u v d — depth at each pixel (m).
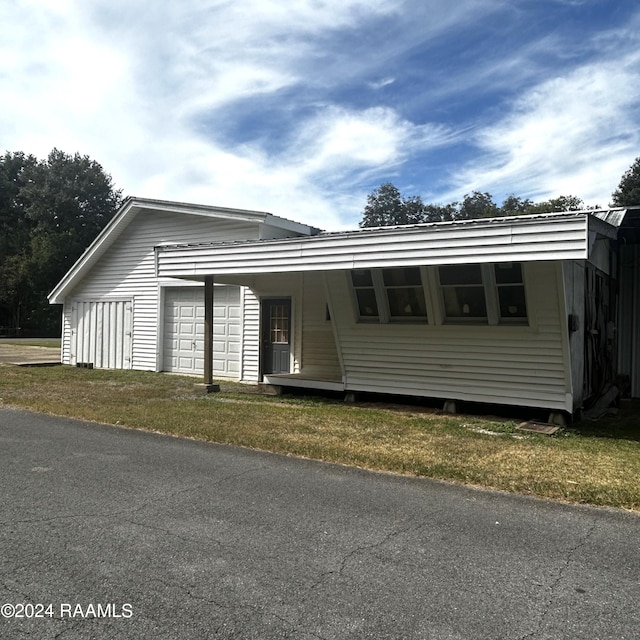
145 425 7.57
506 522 4.21
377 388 10.02
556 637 2.69
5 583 3.12
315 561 3.46
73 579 3.18
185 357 14.94
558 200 45.00
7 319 47.09
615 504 4.62
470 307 8.88
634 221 10.59
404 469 5.61
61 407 8.90
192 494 4.72
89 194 54.72
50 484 4.92
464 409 9.53
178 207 14.14
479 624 2.79
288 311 12.72
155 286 15.40
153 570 3.30
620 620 2.85
